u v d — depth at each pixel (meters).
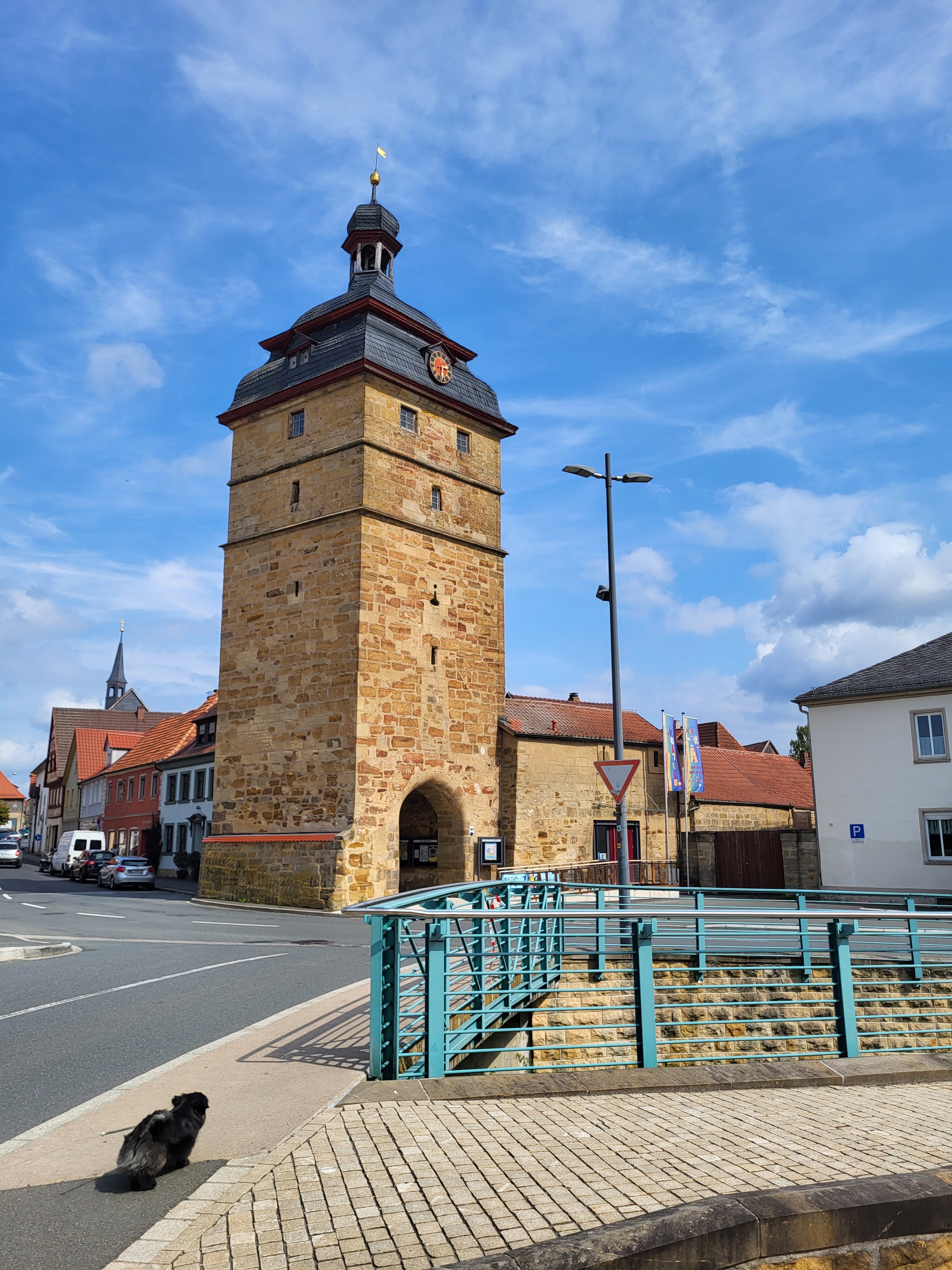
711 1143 5.69
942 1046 10.73
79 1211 4.58
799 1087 7.69
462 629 31.45
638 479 20.22
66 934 18.23
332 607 28.81
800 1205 4.62
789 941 15.23
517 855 32.16
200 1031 8.81
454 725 30.64
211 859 30.16
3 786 112.12
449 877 30.64
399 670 29.00
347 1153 5.28
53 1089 6.83
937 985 13.67
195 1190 4.82
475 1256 4.02
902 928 17.89
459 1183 4.85
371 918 7.22
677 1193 4.76
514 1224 4.34
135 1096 6.50
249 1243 4.15
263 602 30.92
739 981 13.34
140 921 21.73
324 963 13.73
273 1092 6.56
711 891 13.63
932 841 26.70
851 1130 6.13
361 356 29.38
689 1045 10.78
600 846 34.69
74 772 73.12
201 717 45.12
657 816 36.62
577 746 34.69
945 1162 5.47
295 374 31.48
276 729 29.66
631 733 37.00
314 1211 4.47
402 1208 4.51
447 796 30.44
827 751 28.67
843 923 9.43
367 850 27.08
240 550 32.09
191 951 15.45
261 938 17.86
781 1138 5.86
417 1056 7.74
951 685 26.47
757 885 31.20
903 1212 4.79
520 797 32.66
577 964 13.30
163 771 49.47
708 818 37.34
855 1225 4.68
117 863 38.88
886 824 27.44
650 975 8.39
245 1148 5.43
